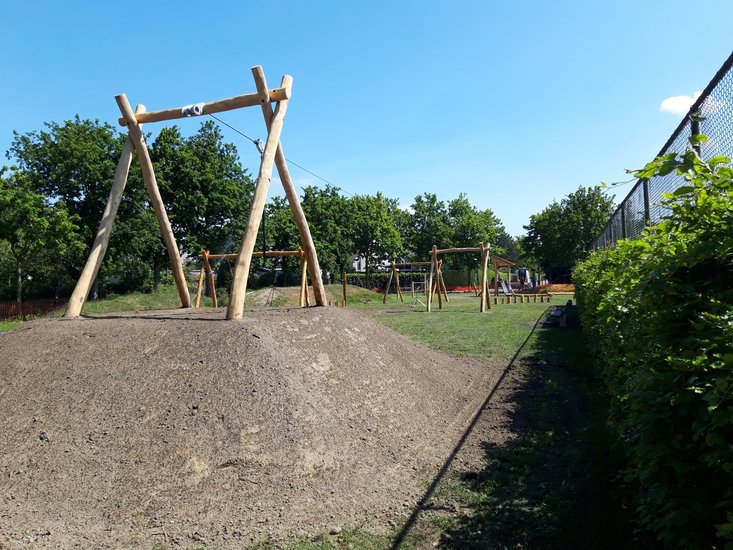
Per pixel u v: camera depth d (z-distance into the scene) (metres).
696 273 2.41
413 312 20.09
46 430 4.09
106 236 7.22
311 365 5.32
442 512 3.52
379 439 4.64
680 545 2.02
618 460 4.25
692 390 2.08
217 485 3.61
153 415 4.20
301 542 3.10
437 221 50.09
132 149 7.59
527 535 3.18
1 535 3.16
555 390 6.73
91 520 3.30
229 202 32.19
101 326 5.59
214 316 6.54
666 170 2.33
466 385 7.04
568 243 45.03
